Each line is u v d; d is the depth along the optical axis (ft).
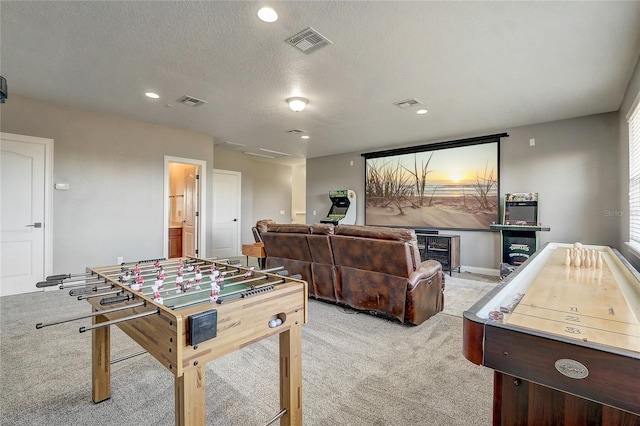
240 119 15.52
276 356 7.70
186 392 3.58
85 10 7.14
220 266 7.00
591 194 14.35
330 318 10.36
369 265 9.98
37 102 13.00
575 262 6.75
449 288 14.26
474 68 9.82
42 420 5.34
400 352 7.91
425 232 18.61
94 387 5.77
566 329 2.99
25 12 7.20
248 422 5.30
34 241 13.01
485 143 17.40
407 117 14.83
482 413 5.53
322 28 7.79
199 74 10.44
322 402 5.85
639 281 4.73
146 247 16.26
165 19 7.47
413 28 7.74
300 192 31.63
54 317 10.05
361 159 23.07
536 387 3.08
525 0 6.68
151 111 14.37
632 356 2.27
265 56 9.21
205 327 3.61
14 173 12.55
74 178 14.03
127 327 4.78
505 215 15.88
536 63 9.45
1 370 6.91
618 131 13.66
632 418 2.68
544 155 15.55
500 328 2.80
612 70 9.86
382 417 5.42
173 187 24.08
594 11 6.99
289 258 12.46
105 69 10.12
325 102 12.91
